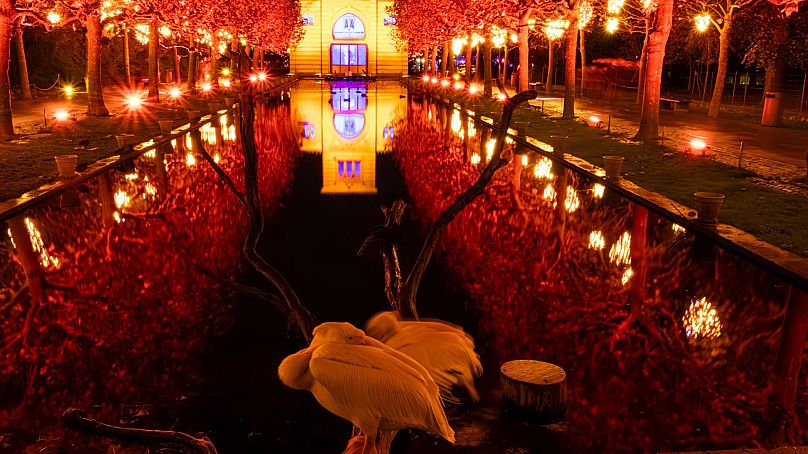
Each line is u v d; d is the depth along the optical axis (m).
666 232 10.12
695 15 27.33
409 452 4.52
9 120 19.50
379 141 21.97
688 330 6.70
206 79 51.03
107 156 16.38
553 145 17.66
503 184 14.44
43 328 6.90
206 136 22.05
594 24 41.56
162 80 51.56
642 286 7.94
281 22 52.03
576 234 10.26
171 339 6.65
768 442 4.82
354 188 14.41
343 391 1.79
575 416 5.10
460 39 44.75
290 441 4.82
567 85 26.08
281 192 13.92
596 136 21.19
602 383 5.67
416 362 1.91
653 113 19.67
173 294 7.89
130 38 46.31
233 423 5.07
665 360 6.08
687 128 23.02
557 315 7.23
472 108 29.95
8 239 9.95
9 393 5.55
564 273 8.55
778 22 23.95
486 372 5.83
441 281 8.41
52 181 13.31
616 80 44.22
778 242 9.02
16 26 20.66
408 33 52.56
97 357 6.25
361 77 66.50
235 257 9.33
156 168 16.06
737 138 20.31
